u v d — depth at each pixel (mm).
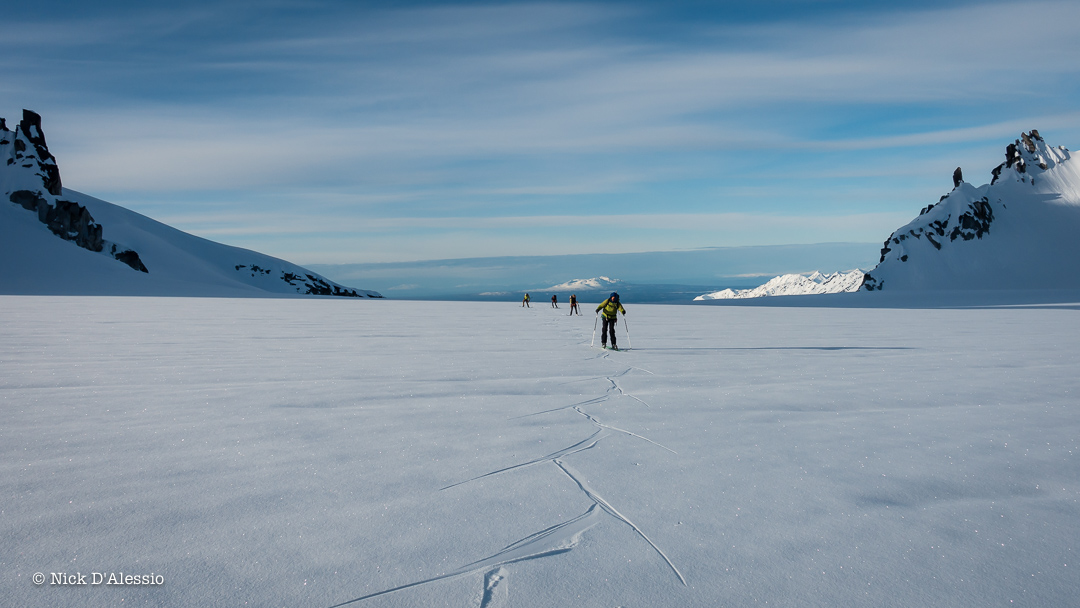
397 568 3154
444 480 4535
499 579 3064
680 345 16047
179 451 5211
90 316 25141
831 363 11984
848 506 4078
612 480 4590
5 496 4051
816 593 2939
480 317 31391
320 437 5754
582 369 10883
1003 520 3859
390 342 16156
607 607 2803
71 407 7074
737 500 4180
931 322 28547
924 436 5988
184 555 3248
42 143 124062
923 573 3148
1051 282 168375
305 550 3332
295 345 14914
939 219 196000
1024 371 10820
